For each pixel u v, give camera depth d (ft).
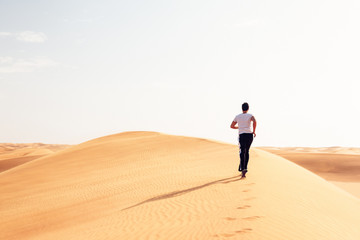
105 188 50.80
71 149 111.86
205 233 19.20
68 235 26.35
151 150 87.81
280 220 21.25
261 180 34.19
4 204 53.26
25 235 33.37
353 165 168.96
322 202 30.35
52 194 55.16
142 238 20.30
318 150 444.55
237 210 23.30
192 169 51.96
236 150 71.20
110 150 94.58
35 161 105.81
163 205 28.60
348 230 23.08
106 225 26.00
